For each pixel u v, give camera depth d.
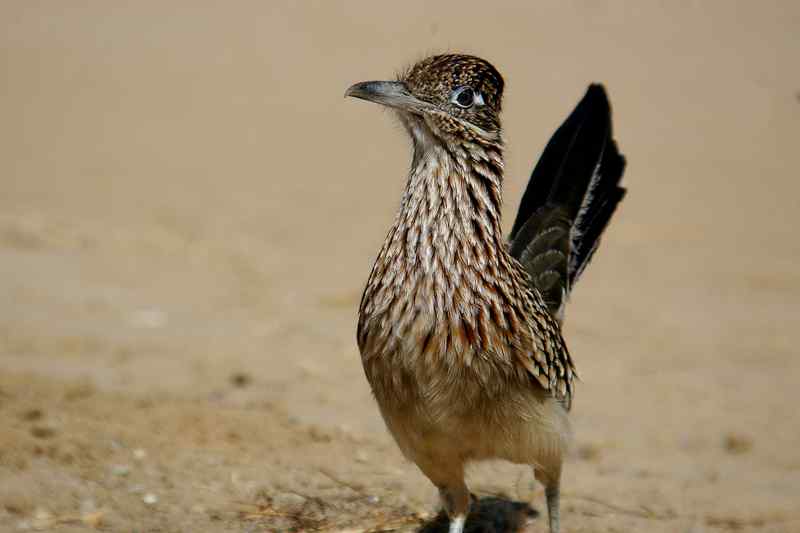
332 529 8.81
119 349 13.30
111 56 32.44
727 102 29.08
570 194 9.51
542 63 30.20
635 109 28.25
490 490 9.91
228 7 36.97
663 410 12.55
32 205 19.70
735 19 32.41
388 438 10.91
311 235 19.70
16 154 23.64
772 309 16.70
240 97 29.94
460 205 7.59
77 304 14.88
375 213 21.55
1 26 34.06
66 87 29.55
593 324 15.68
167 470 9.66
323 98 30.34
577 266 9.59
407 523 8.96
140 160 24.02
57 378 12.01
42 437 10.09
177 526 8.68
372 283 7.68
